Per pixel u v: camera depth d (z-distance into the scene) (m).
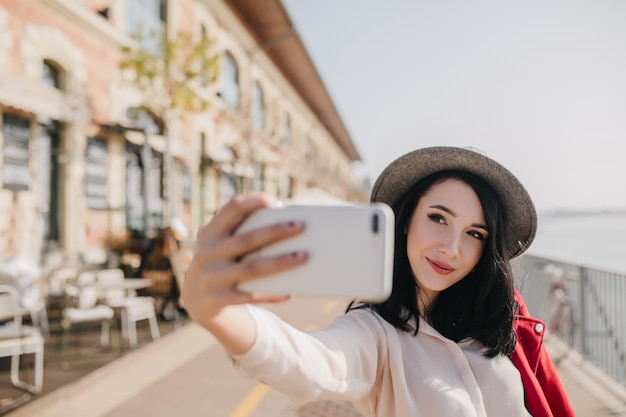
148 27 11.63
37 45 7.93
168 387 4.74
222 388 4.71
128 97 10.38
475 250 1.44
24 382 4.86
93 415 4.05
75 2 8.66
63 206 8.81
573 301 6.41
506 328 1.51
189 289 0.75
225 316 0.81
